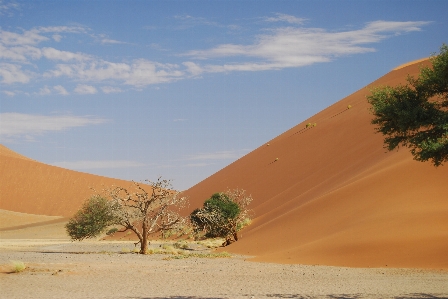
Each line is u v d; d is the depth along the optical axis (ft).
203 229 192.44
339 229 109.29
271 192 223.92
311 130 261.65
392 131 61.52
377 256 89.51
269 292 59.36
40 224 351.05
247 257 115.65
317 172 207.31
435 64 58.18
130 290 60.80
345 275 76.33
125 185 476.95
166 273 80.84
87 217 161.48
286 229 128.67
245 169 271.49
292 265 92.58
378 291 59.72
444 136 56.80
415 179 115.85
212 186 276.82
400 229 96.48
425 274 75.51
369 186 123.95
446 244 87.61
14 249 153.58
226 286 65.10
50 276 74.79
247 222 184.65
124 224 135.33
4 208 445.37
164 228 137.18
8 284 65.41
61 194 467.52
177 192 138.00
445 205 102.42
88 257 116.67
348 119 245.45
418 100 59.16
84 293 57.82
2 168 474.08
